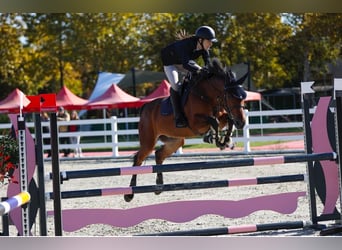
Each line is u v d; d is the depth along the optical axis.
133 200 8.96
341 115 5.93
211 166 5.78
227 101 7.30
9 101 19.77
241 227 5.87
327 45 29.06
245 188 9.73
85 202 8.90
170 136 7.93
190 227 6.82
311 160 5.97
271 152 16.39
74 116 20.92
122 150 22.41
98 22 30.06
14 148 5.41
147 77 24.45
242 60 30.22
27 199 4.68
